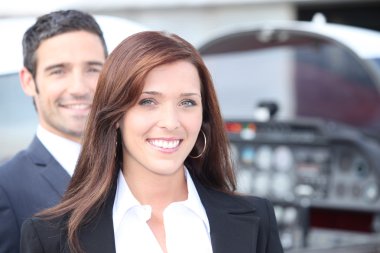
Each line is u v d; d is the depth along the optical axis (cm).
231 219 171
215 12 796
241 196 181
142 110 159
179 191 174
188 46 162
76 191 168
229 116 602
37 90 213
